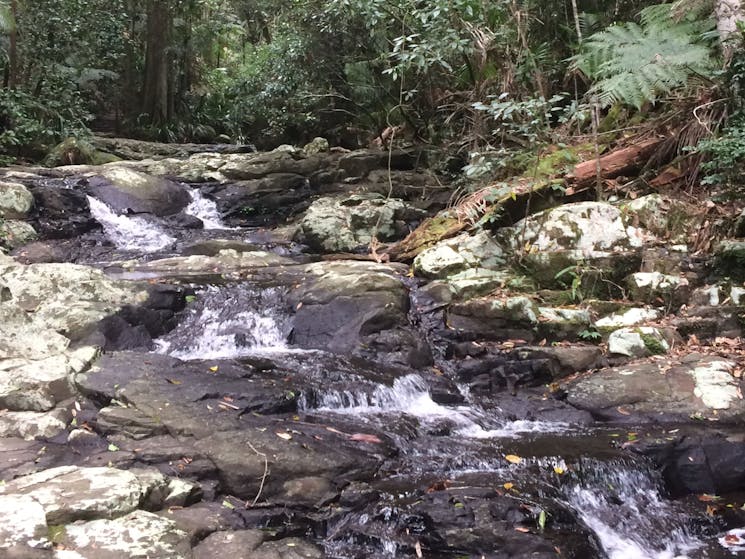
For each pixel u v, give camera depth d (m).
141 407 4.16
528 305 5.88
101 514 3.08
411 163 11.12
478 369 5.50
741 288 5.88
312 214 8.91
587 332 5.79
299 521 3.49
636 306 6.00
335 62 12.20
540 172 7.21
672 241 6.36
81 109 12.95
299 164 11.05
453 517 3.46
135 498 3.21
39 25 12.45
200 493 3.54
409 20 9.70
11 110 10.98
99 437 3.94
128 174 9.95
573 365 5.49
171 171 10.96
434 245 7.06
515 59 8.83
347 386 4.87
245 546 3.14
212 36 16.81
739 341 5.61
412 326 5.90
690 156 6.91
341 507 3.60
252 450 3.82
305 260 7.89
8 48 12.15
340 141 14.62
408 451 4.21
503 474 3.96
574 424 4.89
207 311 6.11
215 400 4.37
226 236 9.30
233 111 14.80
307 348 5.80
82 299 5.62
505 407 5.09
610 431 4.70
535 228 6.58
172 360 4.95
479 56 9.09
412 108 11.46
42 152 11.74
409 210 9.15
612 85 6.16
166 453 3.75
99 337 5.29
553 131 8.00
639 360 5.47
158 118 16.09
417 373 5.29
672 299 6.00
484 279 6.35
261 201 10.55
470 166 7.34
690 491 4.34
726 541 3.91
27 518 2.93
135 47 16.67
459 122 10.30
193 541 3.15
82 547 2.86
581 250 6.34
